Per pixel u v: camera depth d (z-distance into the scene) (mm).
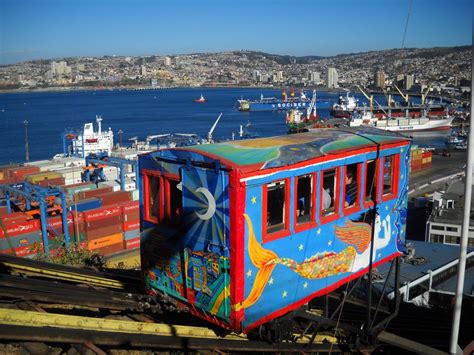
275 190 9203
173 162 9500
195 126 186625
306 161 9438
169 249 9789
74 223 41500
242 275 8547
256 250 8719
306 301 9977
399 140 12133
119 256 42438
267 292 9070
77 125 189375
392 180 12227
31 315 8289
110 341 7984
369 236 11555
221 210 8578
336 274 10688
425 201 78000
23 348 7535
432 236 53562
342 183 10477
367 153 11062
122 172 57156
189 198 9172
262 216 8750
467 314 18922
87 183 55156
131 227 44781
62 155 84938
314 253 9984
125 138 156875
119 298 10352
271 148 9594
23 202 47562
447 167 113250
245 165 8422
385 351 12734
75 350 7832
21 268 11797
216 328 10000
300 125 163500
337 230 10492
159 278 10172
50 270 12102
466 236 7754
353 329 11734
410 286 32469
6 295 9078
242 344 9570
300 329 12375
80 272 12539
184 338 8867
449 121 178375
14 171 63781
